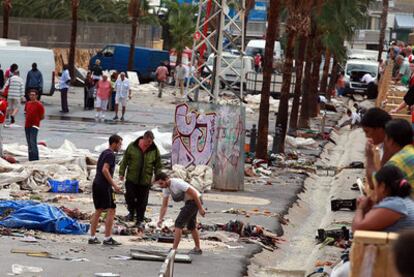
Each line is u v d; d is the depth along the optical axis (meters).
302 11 63.38
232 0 55.16
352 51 165.88
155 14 160.12
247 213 40.75
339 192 50.69
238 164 47.88
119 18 147.88
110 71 118.31
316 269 30.14
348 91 134.50
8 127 65.88
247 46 140.12
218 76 54.09
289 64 63.69
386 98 55.00
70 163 47.50
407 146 17.22
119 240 32.31
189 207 29.72
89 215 36.16
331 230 36.41
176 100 103.12
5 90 67.12
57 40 127.56
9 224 32.81
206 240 33.81
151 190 45.12
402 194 15.12
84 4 142.88
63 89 81.56
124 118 80.88
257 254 32.81
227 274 28.14
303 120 84.75
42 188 42.81
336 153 74.12
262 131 58.09
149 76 125.94
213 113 50.41
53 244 30.44
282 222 40.53
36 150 49.06
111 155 30.84
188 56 136.25
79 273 25.91
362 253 13.53
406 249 9.43
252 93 112.06
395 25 182.12
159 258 28.91
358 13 97.50
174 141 50.75
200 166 48.97
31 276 25.14
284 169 58.66
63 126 70.31
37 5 128.12
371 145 18.23
